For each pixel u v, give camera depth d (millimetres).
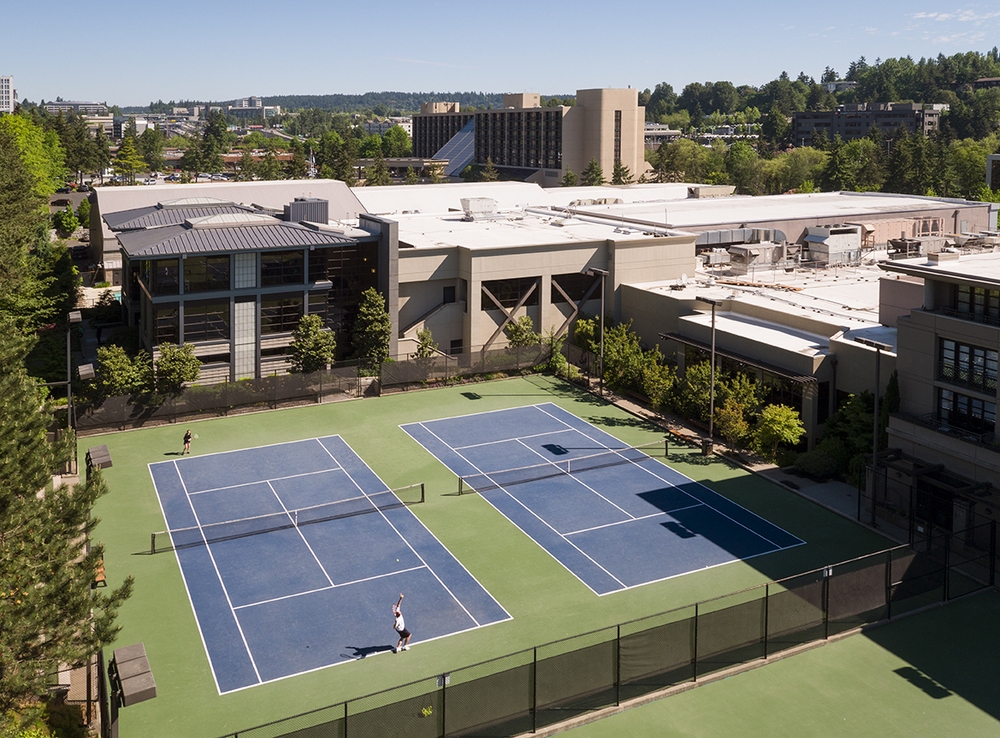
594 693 37406
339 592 47062
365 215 85500
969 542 49594
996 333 49281
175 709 37469
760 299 81688
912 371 54781
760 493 59312
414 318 86125
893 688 38781
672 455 65938
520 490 60000
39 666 29828
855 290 86250
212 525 54688
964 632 43219
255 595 46750
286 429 71438
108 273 120188
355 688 38906
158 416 72250
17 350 46938
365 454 66375
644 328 85625
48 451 39594
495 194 134125
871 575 44031
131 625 43781
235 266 77000
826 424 64000
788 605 41562
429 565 49969
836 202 130125
